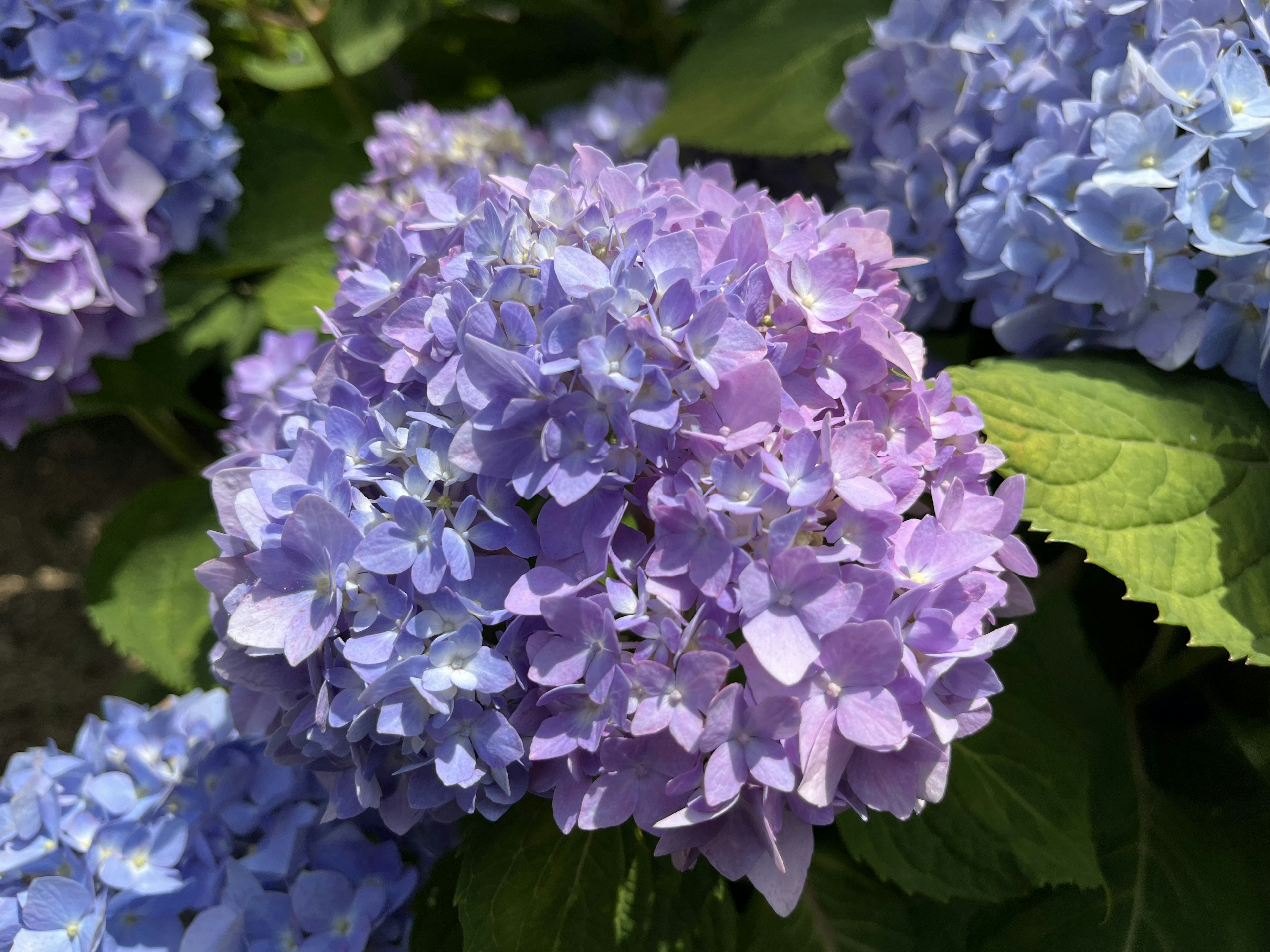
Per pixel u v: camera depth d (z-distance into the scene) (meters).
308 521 0.21
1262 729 0.34
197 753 0.32
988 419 0.28
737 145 0.45
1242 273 0.29
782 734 0.21
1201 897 0.32
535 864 0.27
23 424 0.40
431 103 0.65
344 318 0.27
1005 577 0.27
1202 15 0.30
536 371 0.21
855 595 0.20
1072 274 0.31
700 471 0.22
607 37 0.67
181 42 0.43
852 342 0.24
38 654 0.57
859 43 0.47
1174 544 0.27
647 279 0.22
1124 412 0.29
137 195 0.39
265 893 0.29
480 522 0.22
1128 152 0.29
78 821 0.29
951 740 0.22
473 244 0.24
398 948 0.30
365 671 0.21
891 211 0.36
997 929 0.33
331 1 0.51
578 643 0.21
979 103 0.33
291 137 0.50
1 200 0.35
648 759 0.22
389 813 0.24
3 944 0.28
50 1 0.39
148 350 0.50
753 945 0.34
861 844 0.32
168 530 0.47
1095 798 0.35
